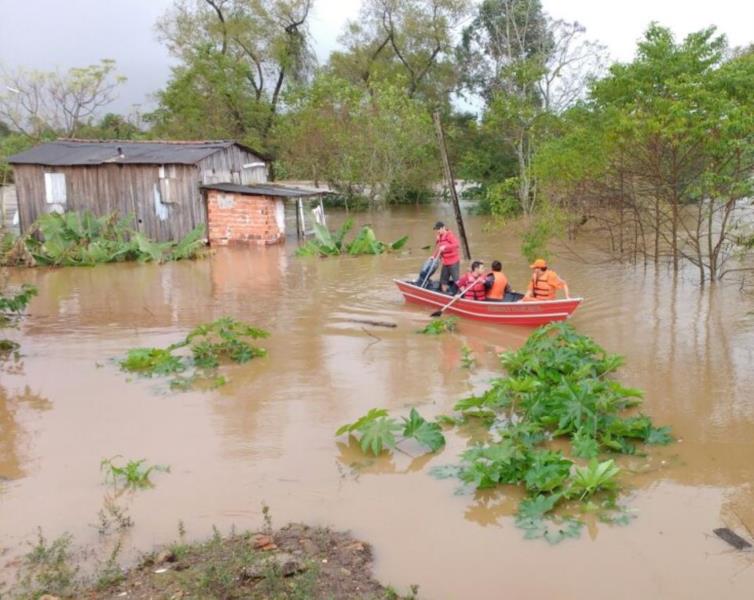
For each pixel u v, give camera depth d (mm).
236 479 6844
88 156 24922
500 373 10023
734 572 5215
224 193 24172
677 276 17047
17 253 20688
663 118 15359
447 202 41719
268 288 16875
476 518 6051
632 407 8555
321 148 35219
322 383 9656
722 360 10352
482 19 42375
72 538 5793
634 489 6508
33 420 8508
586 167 19031
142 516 6152
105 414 8641
